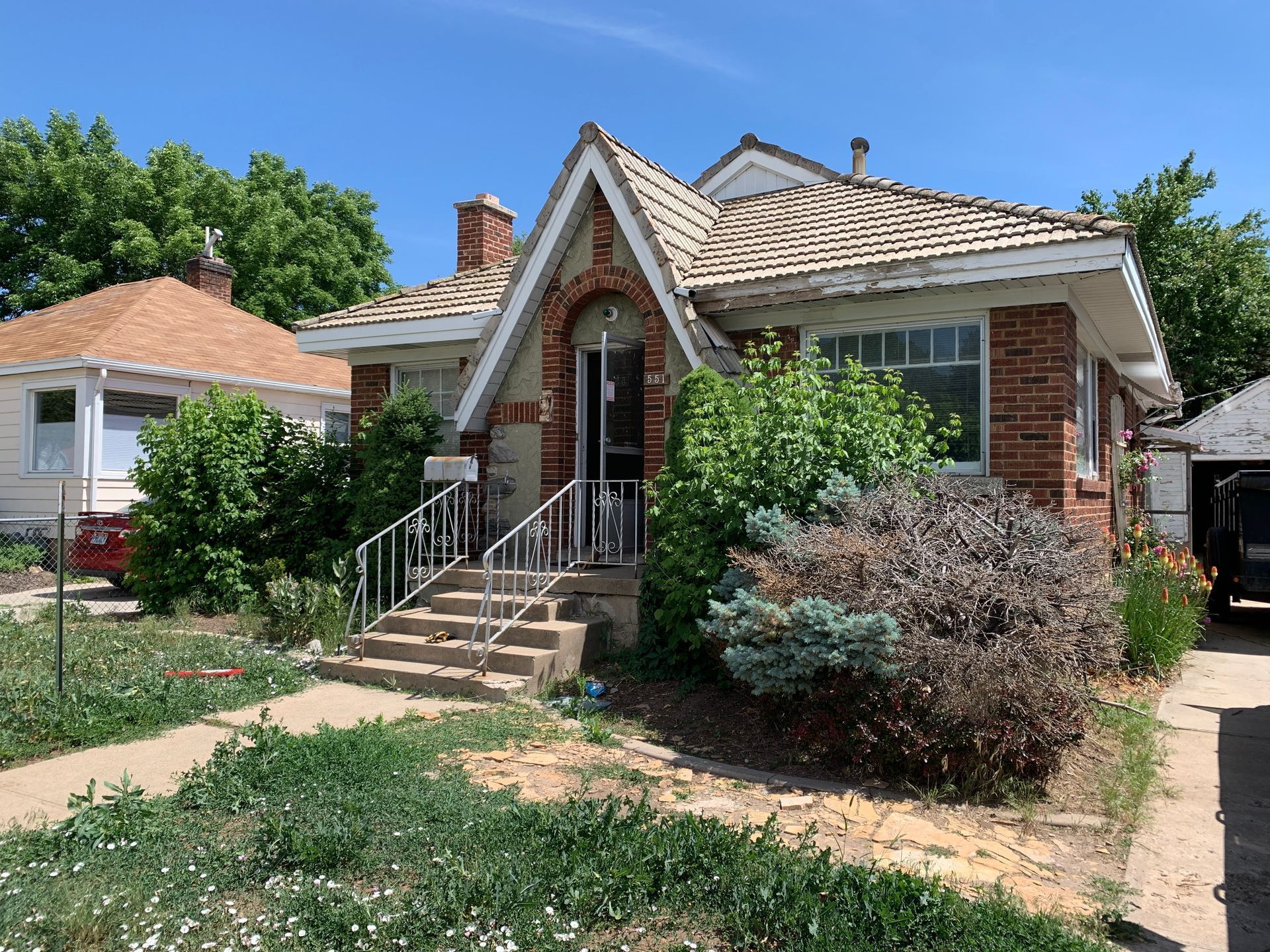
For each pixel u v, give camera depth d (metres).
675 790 5.14
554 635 7.68
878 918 3.43
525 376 10.09
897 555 5.77
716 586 6.74
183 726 6.45
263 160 33.31
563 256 9.84
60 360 15.22
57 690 6.71
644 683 7.55
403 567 10.05
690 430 7.47
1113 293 8.47
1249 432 18.56
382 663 7.93
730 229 10.63
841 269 8.23
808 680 5.56
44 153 28.53
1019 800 5.08
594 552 9.13
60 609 6.79
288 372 18.28
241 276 28.50
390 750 5.44
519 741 5.99
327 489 11.80
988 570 5.51
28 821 4.64
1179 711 7.17
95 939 3.46
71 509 15.40
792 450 7.05
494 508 10.23
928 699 5.21
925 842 4.45
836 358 9.14
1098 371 11.30
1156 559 10.82
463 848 4.13
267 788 4.88
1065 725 5.25
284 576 9.88
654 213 9.39
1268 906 3.89
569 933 3.42
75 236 27.17
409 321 11.48
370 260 34.66
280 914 3.59
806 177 12.18
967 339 8.55
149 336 16.80
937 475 7.21
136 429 16.16
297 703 7.07
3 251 28.05
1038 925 3.45
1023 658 5.08
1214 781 5.52
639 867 3.79
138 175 28.06
